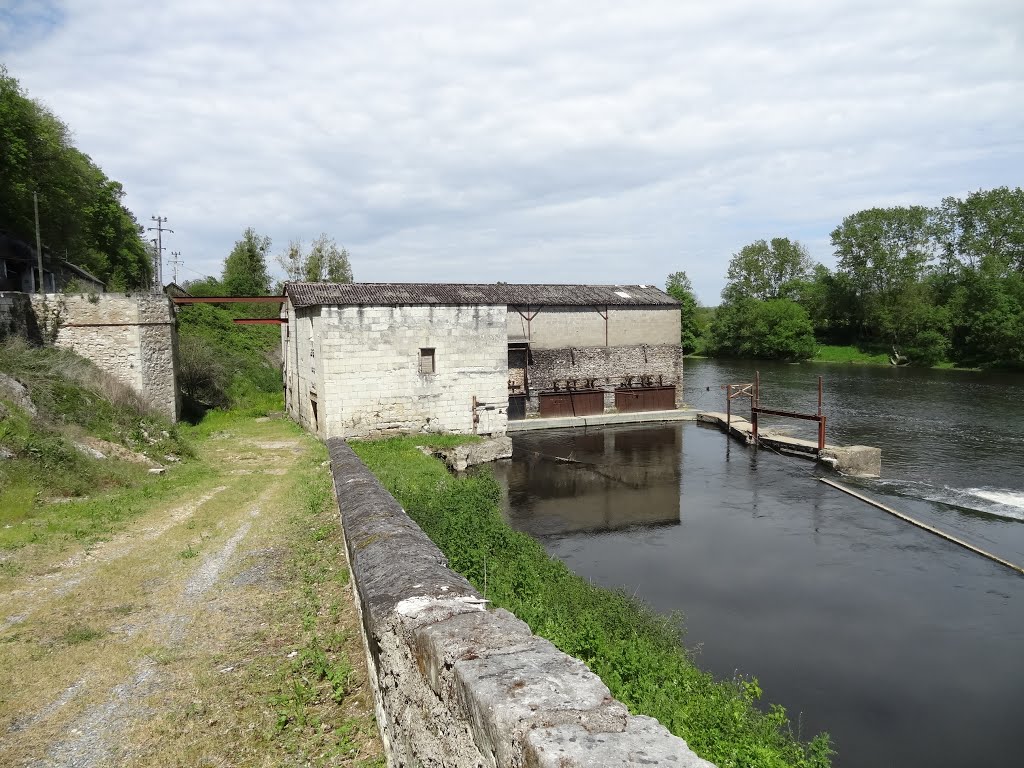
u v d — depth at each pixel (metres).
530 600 8.34
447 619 3.48
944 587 12.21
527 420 30.25
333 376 20.89
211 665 5.68
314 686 5.28
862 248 61.06
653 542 14.93
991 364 48.12
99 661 5.78
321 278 54.53
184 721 4.83
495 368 23.52
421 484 14.52
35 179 23.25
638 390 33.34
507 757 2.20
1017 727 7.95
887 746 7.59
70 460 12.76
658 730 2.15
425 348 22.23
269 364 36.25
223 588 7.54
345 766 4.25
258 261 54.97
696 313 87.06
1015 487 18.97
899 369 50.88
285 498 12.17
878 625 10.65
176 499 12.23
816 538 15.12
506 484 20.23
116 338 20.97
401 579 4.54
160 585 7.67
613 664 6.78
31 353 17.25
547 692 2.42
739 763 5.08
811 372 50.47
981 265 53.00
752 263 76.62
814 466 22.64
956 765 7.26
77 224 27.22
